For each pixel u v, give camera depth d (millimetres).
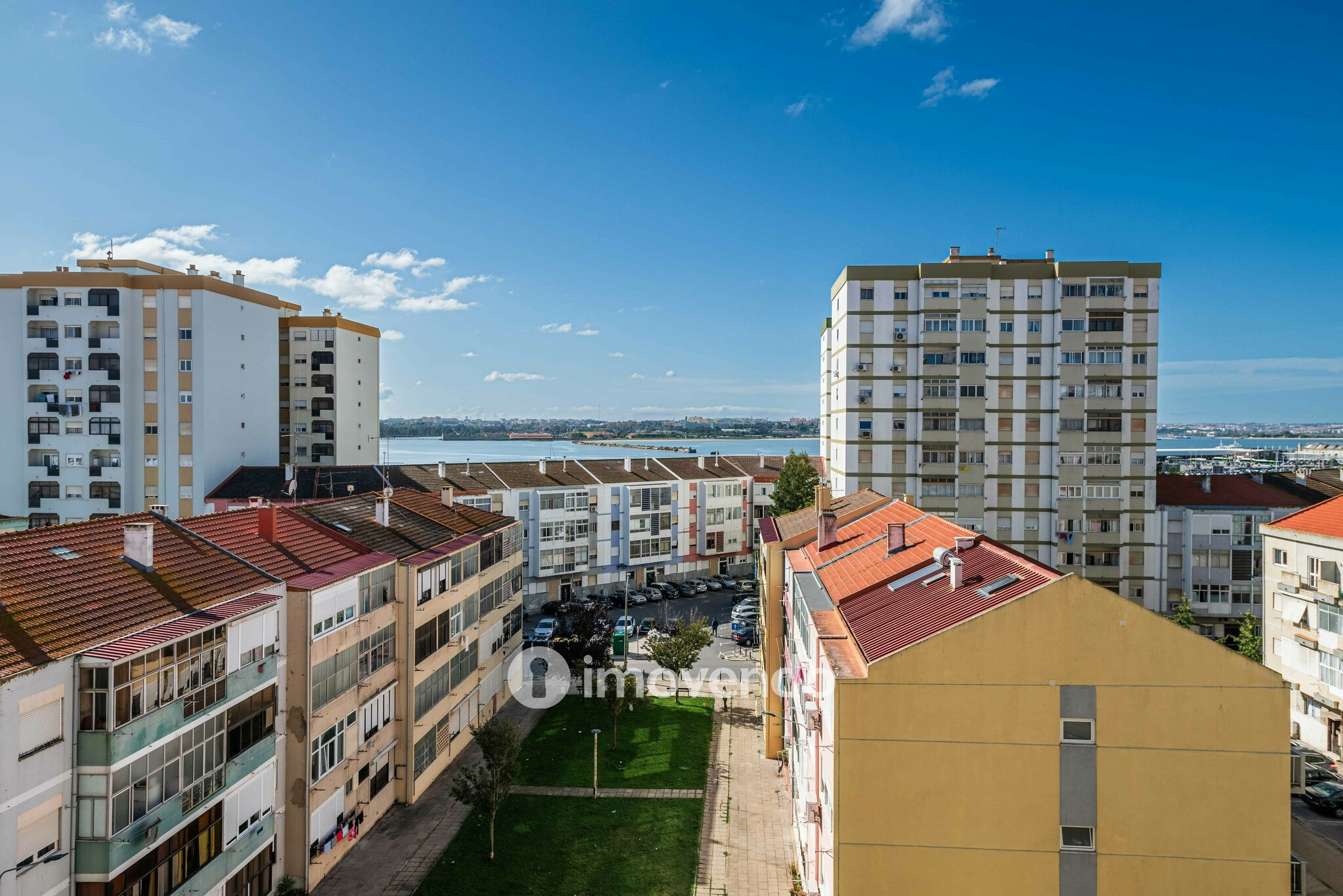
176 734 20453
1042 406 62750
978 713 19125
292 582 26953
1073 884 18906
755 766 37844
